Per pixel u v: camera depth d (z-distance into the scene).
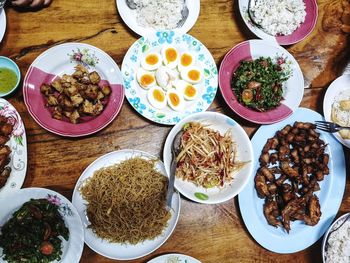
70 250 0.59
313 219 0.65
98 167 0.63
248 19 0.70
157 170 0.65
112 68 0.65
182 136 0.65
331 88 0.70
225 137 0.67
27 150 0.63
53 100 0.62
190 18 0.69
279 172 0.68
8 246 0.58
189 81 0.66
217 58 0.69
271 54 0.69
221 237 0.65
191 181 0.66
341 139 0.69
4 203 0.58
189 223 0.65
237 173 0.66
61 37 0.66
